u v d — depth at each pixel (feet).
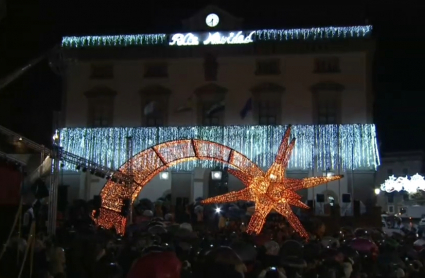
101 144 136.98
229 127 134.41
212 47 137.90
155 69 140.77
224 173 134.92
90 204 89.25
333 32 135.64
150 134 136.26
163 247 35.14
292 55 136.67
